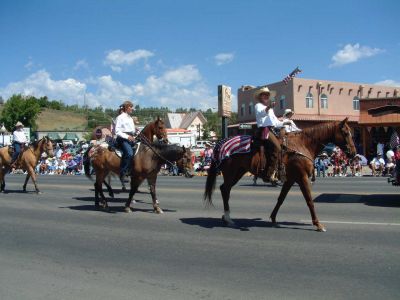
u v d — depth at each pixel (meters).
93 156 11.65
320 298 4.80
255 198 13.28
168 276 5.72
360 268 5.86
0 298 5.02
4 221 10.06
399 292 4.94
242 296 4.92
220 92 22.81
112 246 7.46
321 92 46.22
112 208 11.78
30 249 7.35
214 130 78.50
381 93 49.84
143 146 10.63
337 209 10.76
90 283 5.50
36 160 15.82
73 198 14.23
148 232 8.53
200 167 27.55
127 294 5.07
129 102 10.93
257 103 8.67
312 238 7.66
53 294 5.12
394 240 7.38
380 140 29.30
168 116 96.62
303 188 8.41
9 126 88.06
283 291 5.05
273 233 8.17
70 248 7.38
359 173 24.27
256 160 8.60
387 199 12.31
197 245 7.38
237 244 7.38
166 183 19.16
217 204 12.23
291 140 8.66
